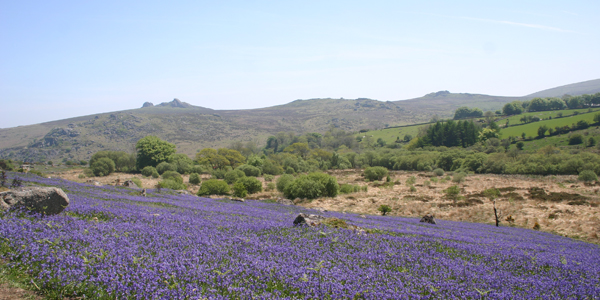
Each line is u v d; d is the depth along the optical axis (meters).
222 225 13.27
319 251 10.35
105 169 74.56
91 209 13.30
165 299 5.84
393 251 11.54
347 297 6.79
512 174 81.06
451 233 19.86
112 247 7.98
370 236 13.98
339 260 9.62
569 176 70.50
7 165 58.91
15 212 10.04
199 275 6.87
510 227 29.89
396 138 187.25
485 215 35.44
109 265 6.78
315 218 16.38
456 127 139.12
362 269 8.90
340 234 13.44
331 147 172.00
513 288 8.67
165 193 34.62
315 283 7.15
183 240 9.72
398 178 78.06
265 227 13.70
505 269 10.89
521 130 139.75
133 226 10.84
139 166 88.31
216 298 5.96
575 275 10.73
